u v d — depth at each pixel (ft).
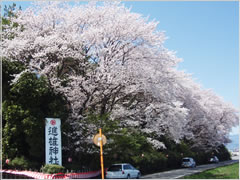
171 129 86.12
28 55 63.93
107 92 64.03
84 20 68.23
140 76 63.62
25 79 57.77
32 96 57.77
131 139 68.08
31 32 64.49
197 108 114.93
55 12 67.92
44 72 60.08
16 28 68.85
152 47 66.28
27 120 56.44
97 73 60.59
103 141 40.45
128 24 64.23
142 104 77.87
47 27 66.90
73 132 61.87
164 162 95.40
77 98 65.21
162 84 67.97
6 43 61.21
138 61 64.64
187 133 113.09
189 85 119.34
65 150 64.44
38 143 58.65
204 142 141.59
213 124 132.05
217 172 79.46
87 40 64.08
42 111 60.49
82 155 66.80
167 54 68.08
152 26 65.10
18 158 59.31
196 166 122.11
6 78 60.75
